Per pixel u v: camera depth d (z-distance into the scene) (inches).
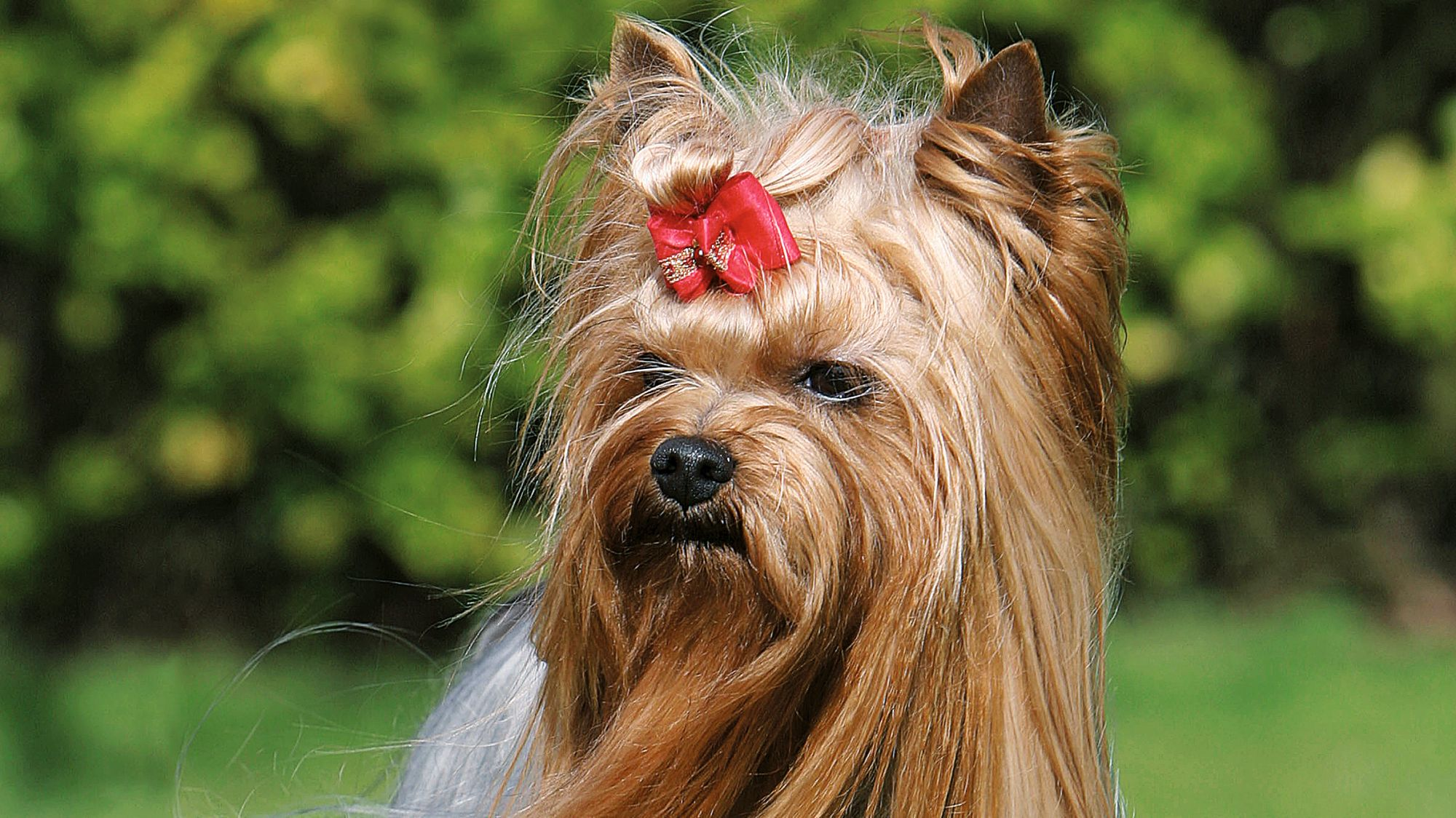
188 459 524.4
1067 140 200.2
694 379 194.9
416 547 503.2
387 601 565.6
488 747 236.7
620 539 196.9
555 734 210.8
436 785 245.3
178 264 516.7
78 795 439.5
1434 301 544.4
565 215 219.9
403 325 498.0
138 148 504.7
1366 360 629.0
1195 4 575.2
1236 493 631.8
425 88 491.8
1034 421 195.5
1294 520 638.5
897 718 193.3
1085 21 523.2
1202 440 598.2
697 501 189.5
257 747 422.6
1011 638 194.9
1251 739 475.8
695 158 193.0
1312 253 592.4
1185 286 529.3
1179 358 555.5
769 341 190.4
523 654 241.4
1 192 521.3
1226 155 528.4
